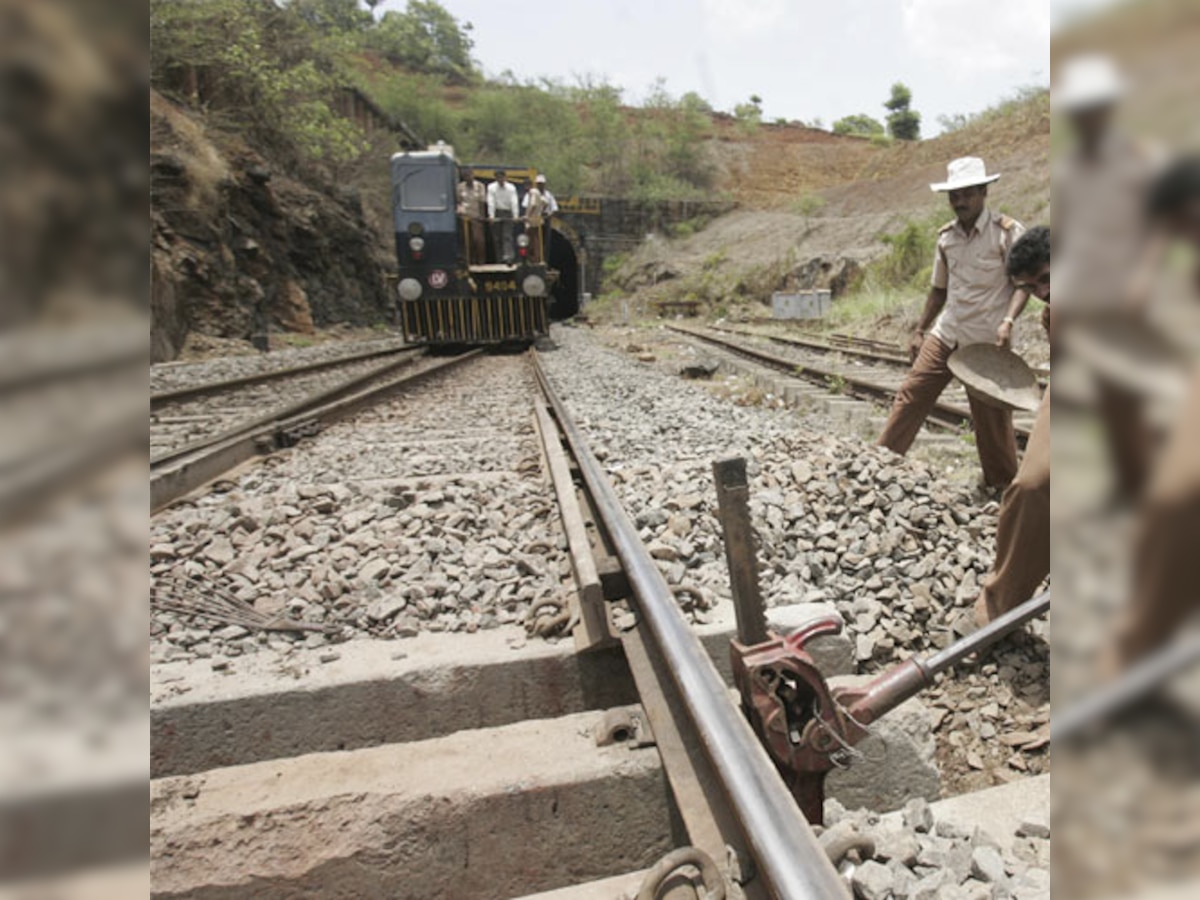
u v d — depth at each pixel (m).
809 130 74.06
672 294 42.47
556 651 2.87
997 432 4.62
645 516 4.14
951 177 4.91
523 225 18.78
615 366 14.12
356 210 29.64
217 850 2.11
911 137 68.06
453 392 10.42
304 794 2.20
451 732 2.78
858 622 3.35
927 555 3.85
